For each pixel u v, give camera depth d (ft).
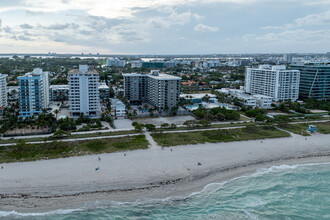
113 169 358.02
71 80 635.66
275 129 554.46
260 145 465.06
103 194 307.17
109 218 272.10
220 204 303.89
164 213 284.20
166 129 540.93
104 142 452.35
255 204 307.99
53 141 440.86
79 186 317.83
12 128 522.47
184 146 446.60
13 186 312.09
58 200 294.46
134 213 281.54
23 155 391.04
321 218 288.51
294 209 302.45
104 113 646.33
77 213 277.44
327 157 432.66
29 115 629.10
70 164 367.86
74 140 458.50
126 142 455.22
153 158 395.96
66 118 566.36
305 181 360.07
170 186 328.49
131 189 318.24
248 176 365.61
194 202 304.30
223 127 563.48
